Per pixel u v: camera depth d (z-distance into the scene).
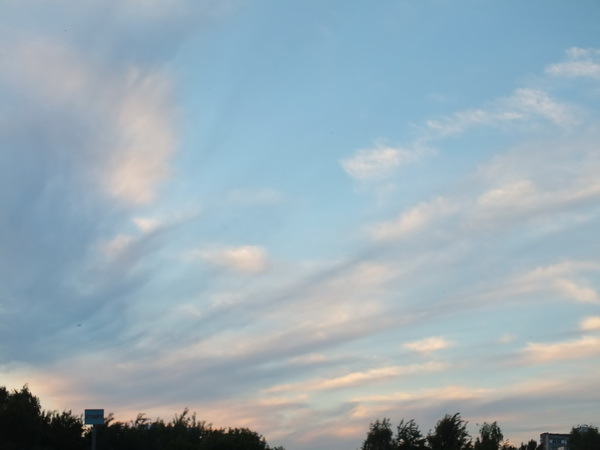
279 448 77.94
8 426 55.53
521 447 99.25
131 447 63.25
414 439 73.06
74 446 60.00
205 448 64.25
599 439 88.12
